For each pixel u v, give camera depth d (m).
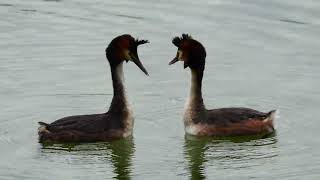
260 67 20.86
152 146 16.67
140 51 22.02
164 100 18.97
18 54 21.91
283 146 16.56
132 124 17.12
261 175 15.23
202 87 19.75
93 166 15.74
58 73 20.61
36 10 25.69
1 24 24.42
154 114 18.23
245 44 22.38
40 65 21.12
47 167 15.65
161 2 25.98
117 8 25.69
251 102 18.80
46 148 16.53
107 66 21.08
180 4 25.64
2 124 17.56
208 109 17.98
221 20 24.12
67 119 17.02
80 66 21.08
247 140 16.98
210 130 17.05
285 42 22.45
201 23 23.95
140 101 18.92
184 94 19.30
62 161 15.91
